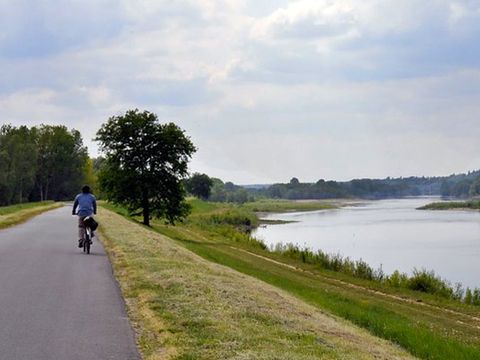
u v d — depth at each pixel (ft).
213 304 35.65
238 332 29.19
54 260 56.13
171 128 201.26
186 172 205.05
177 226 241.14
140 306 35.09
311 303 64.75
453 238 234.99
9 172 359.25
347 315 60.29
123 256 58.03
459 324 73.00
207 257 108.68
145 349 26.40
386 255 174.60
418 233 262.67
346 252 182.80
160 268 49.55
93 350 26.05
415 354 47.47
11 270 49.24
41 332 28.94
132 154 199.82
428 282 105.50
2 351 25.73
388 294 97.30
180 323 30.27
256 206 632.38
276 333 30.42
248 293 43.55
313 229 298.15
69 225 108.37
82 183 443.73
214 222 318.86
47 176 425.69
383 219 394.11
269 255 146.10
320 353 27.45
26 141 401.08
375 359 29.40
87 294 38.88
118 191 198.49
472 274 135.95
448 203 643.04
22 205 213.46
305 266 127.95
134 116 200.54
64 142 424.05
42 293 39.01
